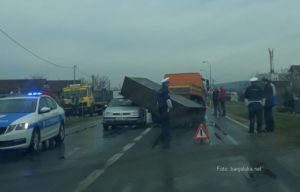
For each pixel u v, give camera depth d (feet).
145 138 60.85
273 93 62.03
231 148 47.19
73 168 37.58
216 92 110.01
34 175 34.91
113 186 30.01
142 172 34.78
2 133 45.27
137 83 80.94
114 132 72.08
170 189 28.78
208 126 76.79
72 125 94.22
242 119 95.86
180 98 83.66
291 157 40.45
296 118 88.43
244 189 28.37
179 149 47.75
